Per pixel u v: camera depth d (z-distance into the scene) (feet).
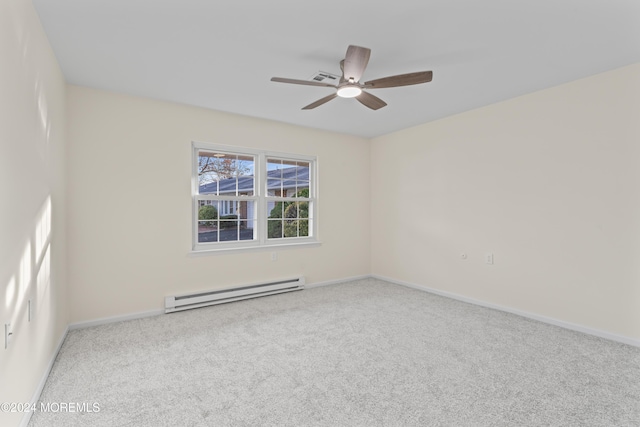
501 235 11.28
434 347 8.24
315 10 6.09
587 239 9.20
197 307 11.51
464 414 5.56
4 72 4.48
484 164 11.78
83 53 7.71
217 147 12.41
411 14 6.22
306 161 15.06
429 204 13.91
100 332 9.26
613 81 8.66
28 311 5.54
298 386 6.45
